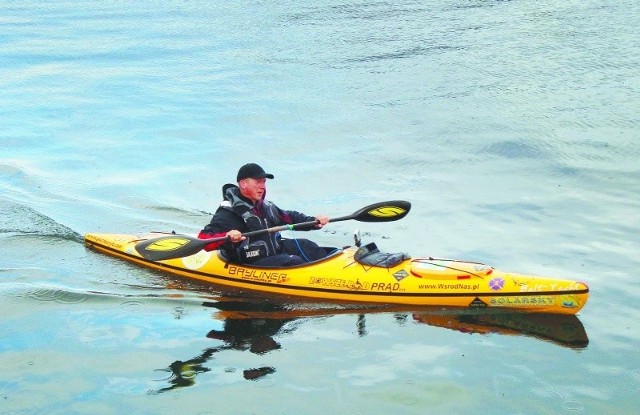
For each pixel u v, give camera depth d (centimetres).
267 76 1446
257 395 525
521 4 1923
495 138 1109
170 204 927
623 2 1886
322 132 1165
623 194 908
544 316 639
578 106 1218
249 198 715
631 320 629
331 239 820
